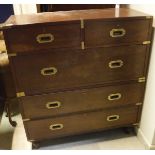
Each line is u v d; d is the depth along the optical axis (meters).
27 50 1.20
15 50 1.19
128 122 1.62
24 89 1.32
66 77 1.33
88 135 1.71
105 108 1.50
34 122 1.45
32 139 1.52
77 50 1.25
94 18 1.20
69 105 1.43
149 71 1.42
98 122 1.56
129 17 1.22
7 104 1.80
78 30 1.20
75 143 1.64
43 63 1.25
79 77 1.34
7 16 2.23
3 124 1.88
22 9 2.10
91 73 1.34
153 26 1.31
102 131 1.74
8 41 1.16
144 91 1.51
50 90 1.35
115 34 1.25
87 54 1.28
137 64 1.38
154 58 1.34
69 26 1.18
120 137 1.69
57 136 1.55
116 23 1.22
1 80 1.71
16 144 1.65
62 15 1.33
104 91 1.43
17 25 1.12
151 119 1.46
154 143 1.51
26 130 1.48
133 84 1.46
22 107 1.38
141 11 1.42
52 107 1.41
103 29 1.22
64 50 1.24
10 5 2.16
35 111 1.41
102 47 1.27
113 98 1.47
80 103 1.44
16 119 1.93
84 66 1.31
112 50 1.30
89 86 1.39
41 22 1.15
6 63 1.69
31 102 1.37
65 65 1.29
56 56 1.25
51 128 1.50
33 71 1.27
